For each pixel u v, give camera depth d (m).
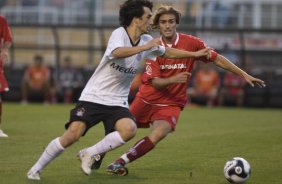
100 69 25.56
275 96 81.69
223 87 81.88
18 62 92.00
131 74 25.67
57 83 83.62
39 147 37.22
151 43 24.12
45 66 82.62
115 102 25.61
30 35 91.25
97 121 25.70
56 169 29.28
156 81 27.62
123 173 27.72
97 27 84.62
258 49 86.75
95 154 25.30
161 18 28.14
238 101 80.88
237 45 85.25
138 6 24.92
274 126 53.66
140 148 27.33
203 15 95.62
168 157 33.81
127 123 25.19
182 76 27.22
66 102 82.38
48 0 98.88
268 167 30.86
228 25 95.69
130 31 25.20
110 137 25.16
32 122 53.88
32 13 98.25
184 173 28.95
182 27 83.00
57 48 85.50
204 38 85.19
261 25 95.81
